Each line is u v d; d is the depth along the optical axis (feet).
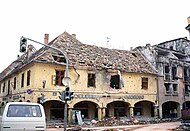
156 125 87.92
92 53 110.22
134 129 72.28
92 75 100.73
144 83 112.88
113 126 87.15
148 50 125.29
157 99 114.01
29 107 35.35
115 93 103.14
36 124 34.12
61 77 94.12
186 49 139.44
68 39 111.45
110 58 112.88
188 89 128.47
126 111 109.81
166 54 128.06
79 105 100.99
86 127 83.30
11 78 119.75
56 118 95.20
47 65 91.76
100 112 98.63
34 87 88.02
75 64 95.86
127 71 106.42
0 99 137.39
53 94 90.53
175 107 125.59
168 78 120.78
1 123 33.06
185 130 66.44
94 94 98.43
